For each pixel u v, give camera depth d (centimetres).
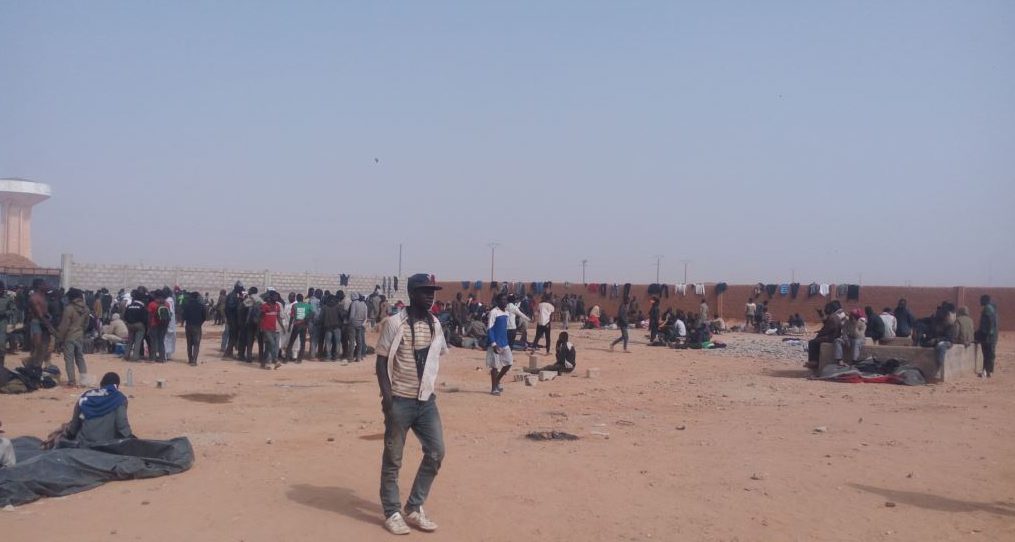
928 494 797
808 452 995
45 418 1187
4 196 5981
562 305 4769
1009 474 886
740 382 1881
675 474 866
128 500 721
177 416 1227
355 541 624
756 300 4866
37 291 1550
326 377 1833
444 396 1549
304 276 4562
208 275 4150
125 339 2183
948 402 1515
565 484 813
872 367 1908
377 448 986
